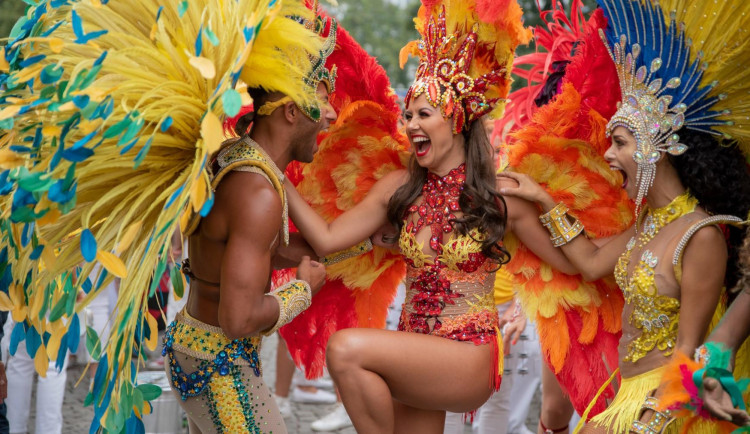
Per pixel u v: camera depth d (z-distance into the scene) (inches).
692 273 85.5
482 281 100.2
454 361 96.0
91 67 72.7
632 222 103.4
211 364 89.4
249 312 82.7
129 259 81.8
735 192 89.4
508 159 106.9
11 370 152.6
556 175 104.8
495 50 98.0
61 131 70.1
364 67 106.3
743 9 82.9
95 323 187.2
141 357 82.7
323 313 118.9
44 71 70.0
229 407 89.4
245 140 88.9
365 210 104.9
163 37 77.1
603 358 109.5
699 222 85.9
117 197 82.4
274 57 82.6
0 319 140.0
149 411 81.4
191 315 91.8
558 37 116.0
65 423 176.7
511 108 128.6
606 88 102.1
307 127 91.3
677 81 86.8
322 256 105.1
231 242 83.4
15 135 77.7
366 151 108.7
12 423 153.6
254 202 83.4
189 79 81.0
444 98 95.5
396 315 168.6
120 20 80.2
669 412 86.9
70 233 84.1
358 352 93.5
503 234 98.3
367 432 94.8
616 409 91.6
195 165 71.6
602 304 108.4
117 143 71.9
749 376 93.0
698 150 88.3
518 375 158.6
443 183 99.7
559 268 105.3
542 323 109.3
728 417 76.3
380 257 114.1
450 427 140.9
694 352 85.0
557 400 124.2
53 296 83.0
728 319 84.4
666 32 87.3
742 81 85.9
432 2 97.8
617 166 92.0
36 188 67.3
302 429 177.5
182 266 95.4
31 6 82.8
